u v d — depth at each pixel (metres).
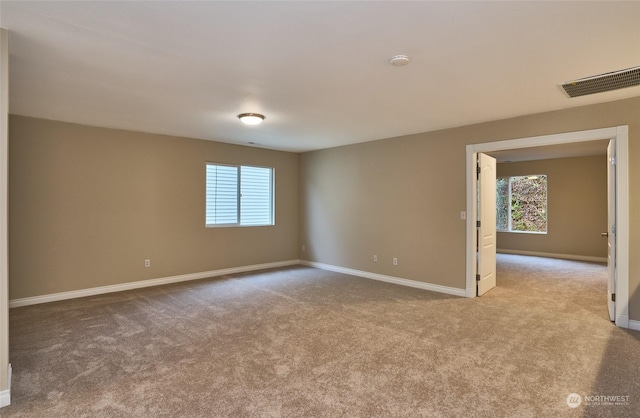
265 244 6.74
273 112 4.05
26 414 2.07
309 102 3.64
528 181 8.82
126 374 2.56
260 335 3.31
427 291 4.95
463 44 2.34
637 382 2.42
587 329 3.43
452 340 3.18
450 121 4.43
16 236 4.24
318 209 6.81
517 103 3.64
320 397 2.26
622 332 3.35
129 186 5.11
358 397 2.26
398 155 5.43
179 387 2.38
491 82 3.04
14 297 4.23
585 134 3.71
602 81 3.01
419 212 5.16
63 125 4.57
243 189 6.47
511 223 9.10
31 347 3.03
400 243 5.41
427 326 3.54
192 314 3.93
